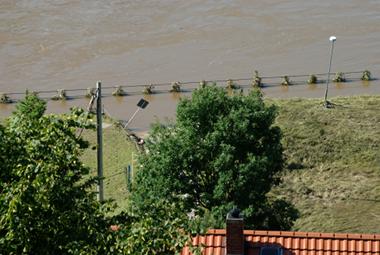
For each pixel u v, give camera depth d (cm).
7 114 18400
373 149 15062
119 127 16600
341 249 8094
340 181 13888
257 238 8256
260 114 10888
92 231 4922
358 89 19412
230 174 10281
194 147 10569
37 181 4725
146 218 5012
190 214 10444
